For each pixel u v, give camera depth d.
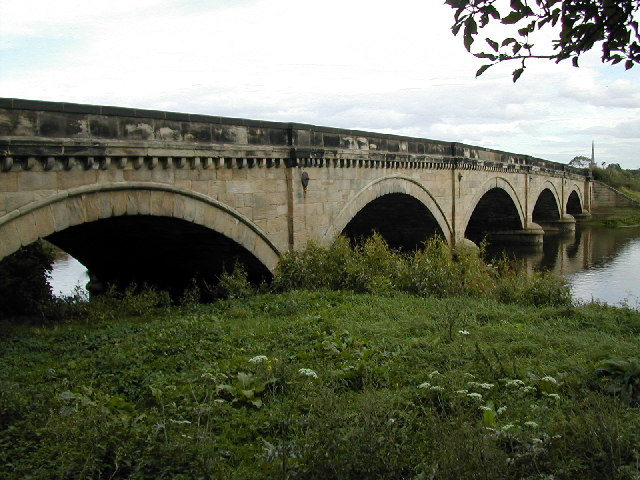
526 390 8.96
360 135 26.05
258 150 19.67
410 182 31.45
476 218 55.88
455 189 37.25
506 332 13.26
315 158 22.39
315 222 22.95
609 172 99.69
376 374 9.76
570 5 5.05
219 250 20.62
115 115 14.92
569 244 55.66
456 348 11.44
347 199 25.27
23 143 12.77
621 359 10.05
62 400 8.67
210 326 14.13
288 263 20.28
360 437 6.34
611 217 80.94
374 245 21.98
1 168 12.59
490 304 17.38
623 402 8.35
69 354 12.44
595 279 35.56
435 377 9.34
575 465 6.35
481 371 10.16
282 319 15.17
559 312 16.31
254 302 17.39
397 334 13.04
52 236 20.03
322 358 11.24
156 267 23.53
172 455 6.52
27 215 13.19
